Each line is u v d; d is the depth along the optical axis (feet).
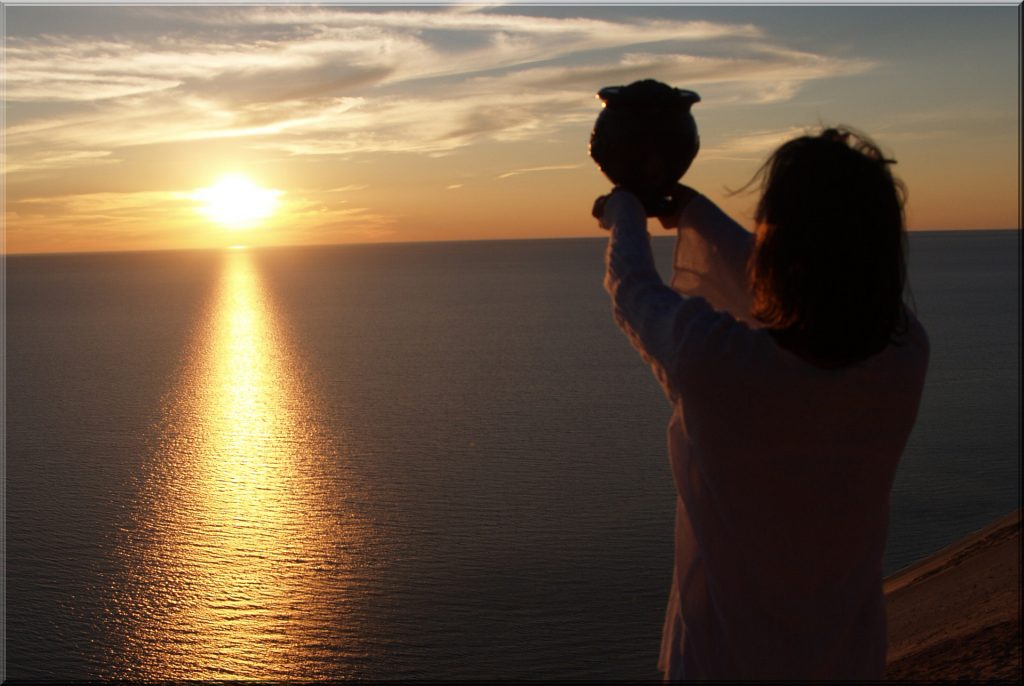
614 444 211.41
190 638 105.50
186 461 214.28
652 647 91.50
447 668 90.02
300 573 129.08
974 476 160.66
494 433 232.94
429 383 328.29
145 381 353.10
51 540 151.33
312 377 354.33
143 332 562.25
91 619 114.01
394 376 349.41
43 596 123.34
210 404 297.94
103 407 295.69
